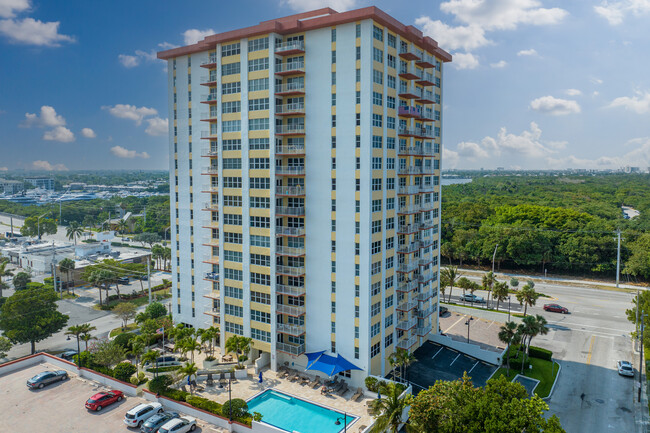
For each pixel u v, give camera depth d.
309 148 57.75
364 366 55.50
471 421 37.28
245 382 57.50
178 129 71.56
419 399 41.56
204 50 66.38
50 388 56.53
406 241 64.75
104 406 51.44
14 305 67.00
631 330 80.94
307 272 58.94
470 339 75.00
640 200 197.12
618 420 51.25
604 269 114.75
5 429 46.69
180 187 72.12
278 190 59.34
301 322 60.28
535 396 37.59
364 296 55.03
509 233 122.06
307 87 57.44
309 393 54.72
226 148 63.06
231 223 63.56
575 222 126.00
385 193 57.94
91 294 105.62
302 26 56.19
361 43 53.50
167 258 132.00
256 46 59.09
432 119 68.00
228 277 64.62
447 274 95.56
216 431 47.09
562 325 83.81
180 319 74.25
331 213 56.69
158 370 59.25
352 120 54.50
